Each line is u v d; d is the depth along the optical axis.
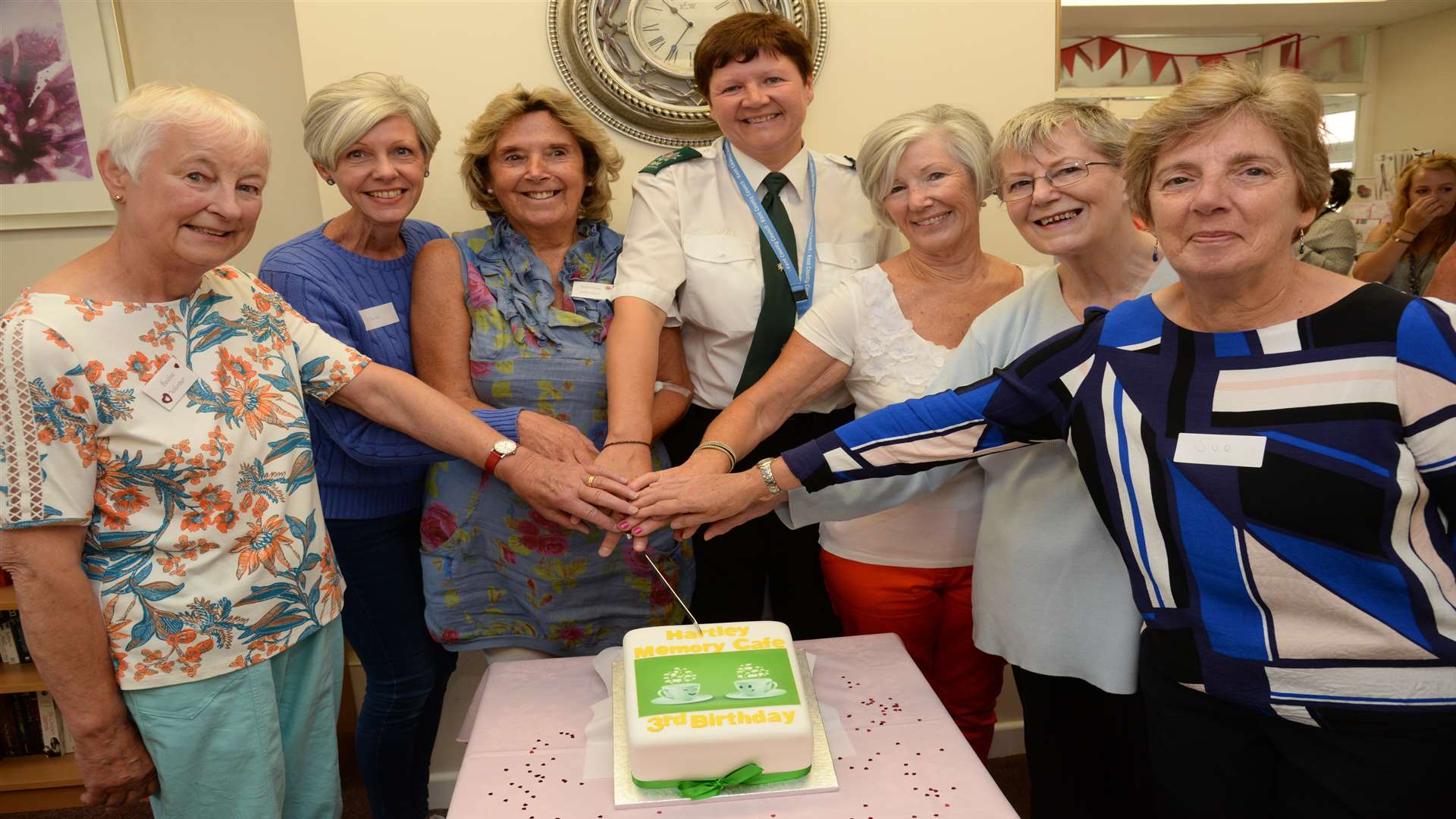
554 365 1.77
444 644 1.87
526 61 2.14
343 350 1.57
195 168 1.17
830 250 1.94
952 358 1.55
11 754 2.44
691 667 1.21
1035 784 1.60
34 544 1.15
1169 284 1.42
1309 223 1.03
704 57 1.89
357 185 1.69
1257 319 1.05
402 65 2.11
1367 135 3.96
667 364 1.93
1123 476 1.15
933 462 1.36
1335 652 1.03
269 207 2.50
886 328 1.71
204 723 1.28
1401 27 3.73
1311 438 0.99
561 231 1.88
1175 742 1.20
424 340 1.80
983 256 1.78
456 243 1.85
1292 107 0.95
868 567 1.77
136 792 1.29
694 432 2.02
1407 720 1.01
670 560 1.89
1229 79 0.98
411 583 1.92
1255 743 1.14
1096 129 1.37
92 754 1.24
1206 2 3.46
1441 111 3.66
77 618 1.19
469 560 1.82
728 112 1.88
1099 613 1.40
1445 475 0.95
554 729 1.24
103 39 2.33
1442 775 1.02
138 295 1.23
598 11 2.13
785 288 1.89
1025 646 1.47
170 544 1.23
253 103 2.45
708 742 1.07
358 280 1.77
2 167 2.36
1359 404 0.97
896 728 1.22
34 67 2.32
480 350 1.77
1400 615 1.00
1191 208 1.00
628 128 2.20
